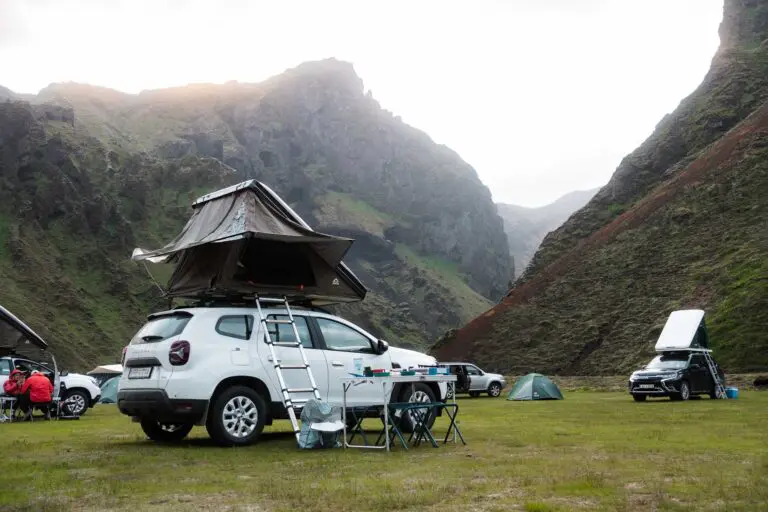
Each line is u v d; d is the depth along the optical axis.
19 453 10.15
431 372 10.73
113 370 48.81
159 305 145.62
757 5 108.81
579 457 8.94
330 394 11.55
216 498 6.44
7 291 119.75
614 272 58.41
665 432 12.24
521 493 6.44
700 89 89.75
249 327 11.09
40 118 188.88
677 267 53.91
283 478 7.49
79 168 169.38
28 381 19.39
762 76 84.06
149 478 7.62
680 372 25.20
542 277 65.44
